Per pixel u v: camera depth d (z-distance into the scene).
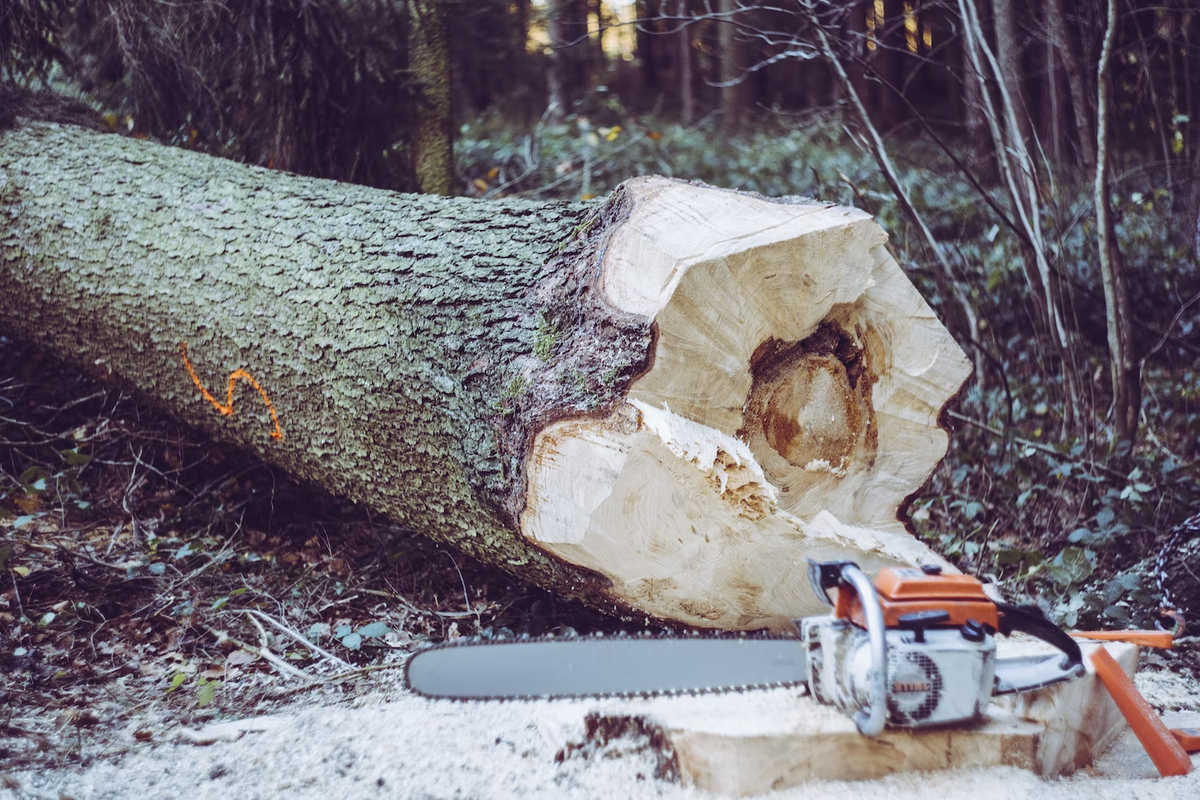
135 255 3.38
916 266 5.16
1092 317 5.82
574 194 6.71
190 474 3.87
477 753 2.03
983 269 5.73
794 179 7.38
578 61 9.91
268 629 2.97
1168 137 6.01
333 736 2.16
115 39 4.60
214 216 3.35
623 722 1.95
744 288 2.24
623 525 2.16
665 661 1.90
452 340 2.52
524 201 2.88
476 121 8.50
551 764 1.96
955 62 6.27
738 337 2.27
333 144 4.98
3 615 2.79
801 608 2.42
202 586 3.16
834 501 2.71
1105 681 2.04
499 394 2.36
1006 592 3.28
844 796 1.79
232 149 4.97
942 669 1.72
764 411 2.44
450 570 3.35
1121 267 4.07
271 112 4.77
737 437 2.38
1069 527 3.75
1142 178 6.61
